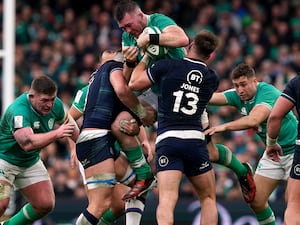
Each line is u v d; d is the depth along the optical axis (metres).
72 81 43.75
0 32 47.72
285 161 25.22
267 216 25.66
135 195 22.75
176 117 21.83
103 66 22.95
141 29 21.98
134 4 21.92
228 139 38.91
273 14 49.25
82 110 24.56
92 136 22.55
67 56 45.84
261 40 46.97
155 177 23.44
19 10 49.41
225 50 45.78
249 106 24.98
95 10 49.59
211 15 48.75
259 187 25.44
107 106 22.61
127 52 21.75
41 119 23.45
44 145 22.59
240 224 33.16
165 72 21.72
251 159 37.38
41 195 24.69
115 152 23.20
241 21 48.84
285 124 25.03
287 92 21.95
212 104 25.41
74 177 37.75
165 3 49.88
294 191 21.89
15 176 24.56
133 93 22.25
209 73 22.08
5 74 33.00
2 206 24.25
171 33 21.53
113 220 24.55
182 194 36.19
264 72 44.34
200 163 22.08
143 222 33.50
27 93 23.58
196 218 33.59
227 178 36.56
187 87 21.80
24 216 24.95
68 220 33.97
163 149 21.88
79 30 48.34
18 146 23.97
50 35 47.94
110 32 47.53
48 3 51.16
